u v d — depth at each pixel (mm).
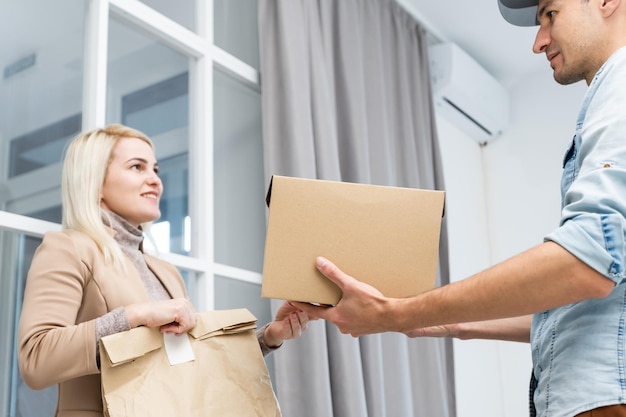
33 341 1479
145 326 1522
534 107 4219
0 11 2043
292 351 2445
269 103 2676
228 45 2777
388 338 2869
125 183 1816
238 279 2514
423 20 3791
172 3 2562
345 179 2910
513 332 1717
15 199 1961
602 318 1263
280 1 2773
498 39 3943
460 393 3684
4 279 1928
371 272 1513
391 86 3398
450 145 4035
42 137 2061
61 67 2146
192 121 2545
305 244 1506
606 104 1319
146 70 2430
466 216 4023
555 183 4070
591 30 1453
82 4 2238
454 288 1334
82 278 1601
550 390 1294
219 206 2594
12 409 1919
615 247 1196
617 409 1196
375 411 2619
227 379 1559
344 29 3068
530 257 1244
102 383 1425
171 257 2268
